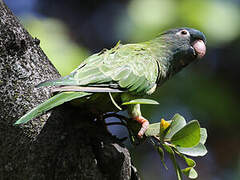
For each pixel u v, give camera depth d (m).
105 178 6.03
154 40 8.15
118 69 6.60
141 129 6.64
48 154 5.88
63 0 14.84
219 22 11.52
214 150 13.31
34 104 5.98
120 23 13.05
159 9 11.44
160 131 6.07
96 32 14.22
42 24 11.57
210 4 11.62
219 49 12.30
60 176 5.85
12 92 5.96
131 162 6.57
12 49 6.07
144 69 7.01
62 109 6.19
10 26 6.09
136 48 7.52
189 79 12.04
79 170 5.89
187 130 5.80
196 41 8.46
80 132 6.08
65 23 14.17
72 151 5.93
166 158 13.79
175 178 13.62
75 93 5.91
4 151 5.86
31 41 6.32
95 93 6.22
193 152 6.15
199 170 13.70
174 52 8.18
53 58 10.77
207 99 11.89
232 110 12.06
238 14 11.77
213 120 12.07
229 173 13.45
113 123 6.78
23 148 5.86
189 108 11.75
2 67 6.00
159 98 11.56
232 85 12.44
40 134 5.92
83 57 11.20
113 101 6.10
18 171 5.84
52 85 5.77
